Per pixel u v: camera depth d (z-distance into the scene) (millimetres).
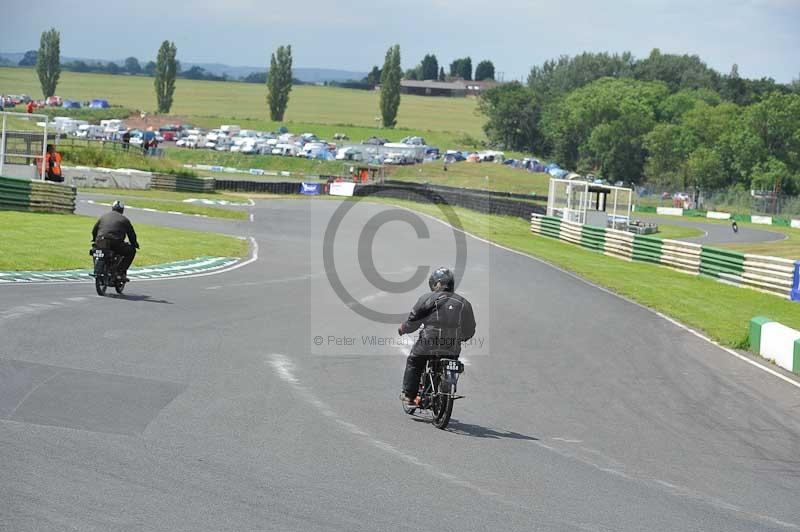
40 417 19219
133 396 22125
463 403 25672
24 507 13742
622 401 27719
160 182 135000
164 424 19719
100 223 39344
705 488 18859
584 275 69625
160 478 15797
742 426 25641
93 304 36344
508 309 46469
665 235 135625
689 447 22672
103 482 15281
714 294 63531
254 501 14977
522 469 18844
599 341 38938
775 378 33500
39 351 26281
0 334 28156
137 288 43062
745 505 17750
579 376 31109
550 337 38906
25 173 89688
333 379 27000
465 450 20031
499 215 140000
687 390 30203
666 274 77312
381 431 21094
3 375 22781
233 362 27844
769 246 125062
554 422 24203
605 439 22703
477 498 16328
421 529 14289
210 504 14633
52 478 15227
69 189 78188
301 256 67000
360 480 16812
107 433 18484
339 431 20672
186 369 26094
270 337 33062
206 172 192750
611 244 94938
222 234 79250
